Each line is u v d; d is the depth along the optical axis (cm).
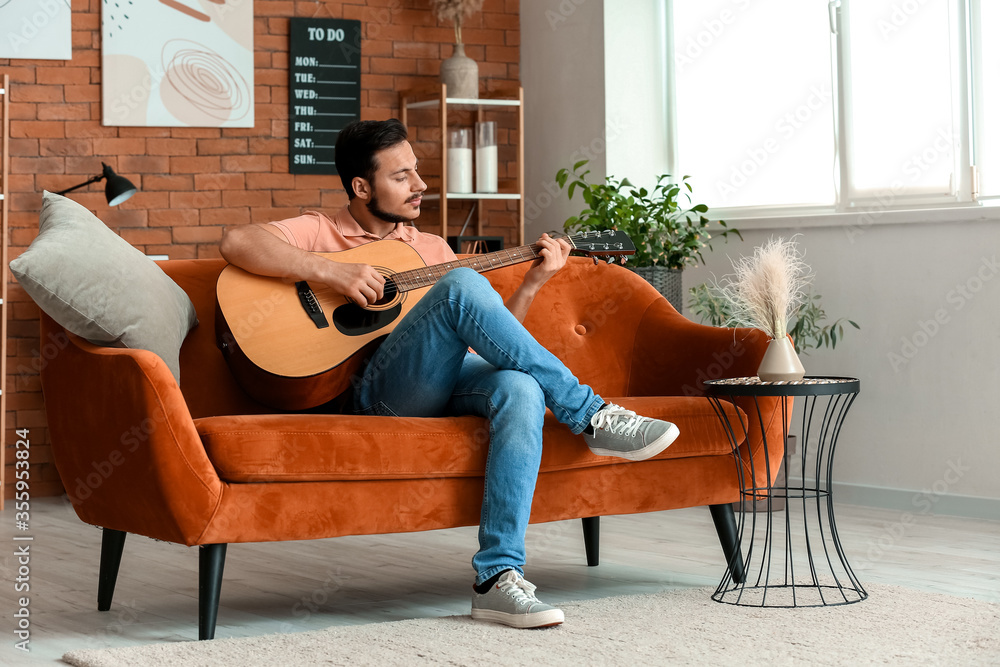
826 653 190
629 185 428
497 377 224
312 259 238
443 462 220
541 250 256
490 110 507
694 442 248
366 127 260
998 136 371
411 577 277
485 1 507
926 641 198
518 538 218
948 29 379
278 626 228
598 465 241
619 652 192
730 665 184
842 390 225
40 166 445
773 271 237
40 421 442
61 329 226
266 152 477
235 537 207
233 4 469
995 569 277
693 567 286
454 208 504
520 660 187
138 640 218
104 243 228
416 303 233
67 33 446
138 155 459
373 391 240
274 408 244
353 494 215
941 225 369
